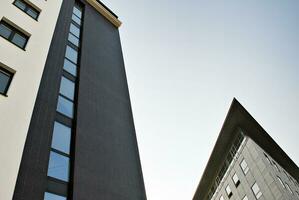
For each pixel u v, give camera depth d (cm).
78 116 1823
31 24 1684
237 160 3944
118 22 3769
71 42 2477
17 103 1217
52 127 1537
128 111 2498
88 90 2142
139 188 1898
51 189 1330
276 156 4322
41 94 1631
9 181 991
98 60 2630
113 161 1856
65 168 1500
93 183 1563
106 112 2167
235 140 4203
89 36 2823
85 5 3353
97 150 1781
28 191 1184
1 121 1107
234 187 3912
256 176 3378
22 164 1248
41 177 1280
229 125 4125
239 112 3938
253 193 3394
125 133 2222
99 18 3488
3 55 1350
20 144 1111
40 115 1516
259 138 4131
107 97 2331
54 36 2212
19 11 1686
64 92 1909
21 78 1329
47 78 1770
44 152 1385
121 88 2675
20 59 1409
